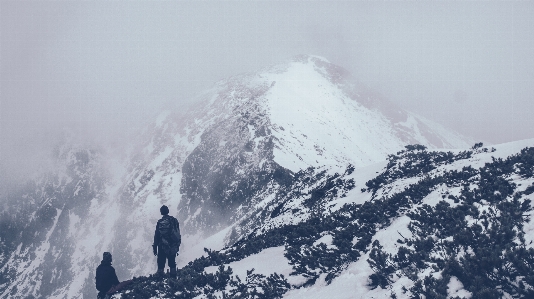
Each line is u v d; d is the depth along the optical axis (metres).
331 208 19.70
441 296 5.85
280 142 127.44
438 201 10.80
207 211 120.38
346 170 28.94
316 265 9.49
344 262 9.20
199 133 176.38
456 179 12.25
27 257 163.25
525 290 5.52
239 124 153.50
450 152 20.12
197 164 147.88
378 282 7.43
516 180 9.84
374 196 16.67
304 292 8.55
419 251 7.75
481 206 9.02
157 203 144.88
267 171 113.06
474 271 6.20
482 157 14.73
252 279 10.27
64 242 160.25
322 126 159.50
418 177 15.80
